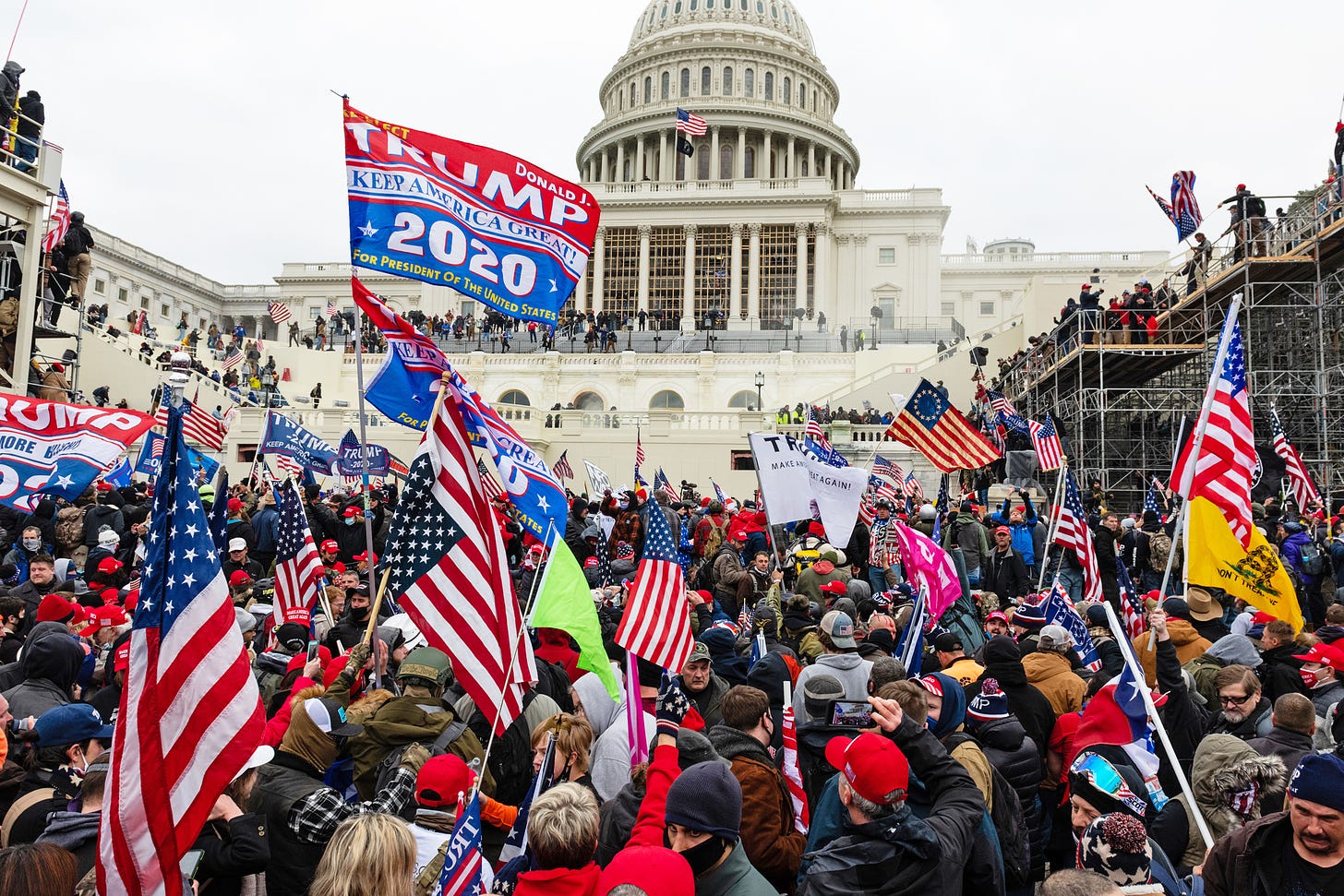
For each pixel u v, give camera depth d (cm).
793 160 9300
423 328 5981
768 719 543
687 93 9469
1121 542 1599
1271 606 785
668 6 10081
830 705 589
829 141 9512
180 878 402
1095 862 426
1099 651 784
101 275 8038
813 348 5997
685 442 3844
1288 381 2872
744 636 922
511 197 788
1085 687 722
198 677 421
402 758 520
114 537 1257
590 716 582
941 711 561
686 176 8756
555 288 802
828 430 3712
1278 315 2906
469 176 773
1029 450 2427
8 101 2177
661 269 7819
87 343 4125
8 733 547
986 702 619
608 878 373
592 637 579
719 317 7088
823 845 470
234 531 1484
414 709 569
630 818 492
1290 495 1952
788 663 760
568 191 809
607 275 7844
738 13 9819
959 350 4812
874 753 429
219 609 432
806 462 1121
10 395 1127
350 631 861
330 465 1666
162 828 402
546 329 5997
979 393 2938
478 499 618
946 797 466
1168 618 862
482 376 5462
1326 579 1511
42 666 626
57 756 523
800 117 9250
